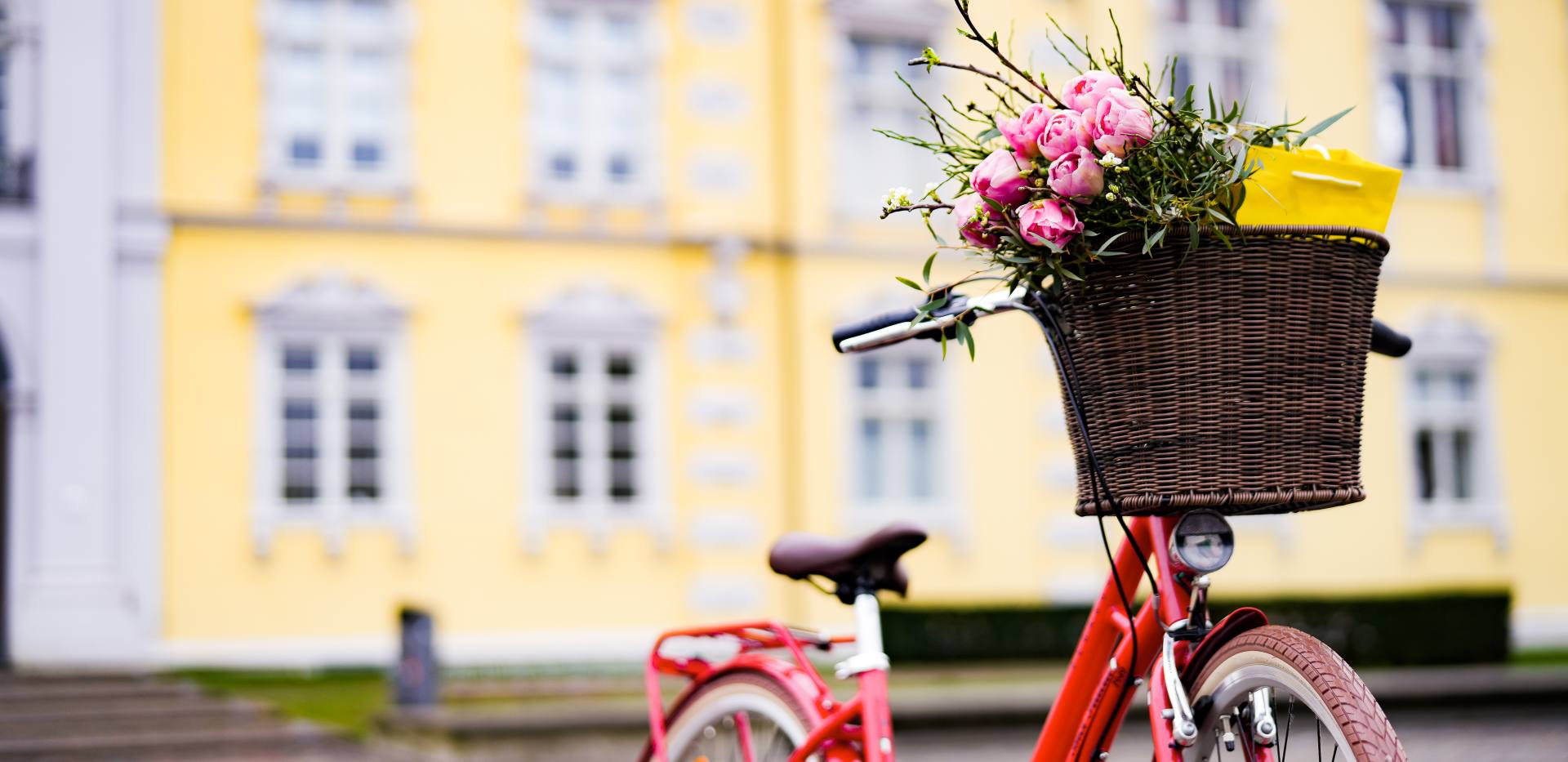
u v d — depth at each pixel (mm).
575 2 16703
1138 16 17594
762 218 16922
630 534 16219
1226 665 2439
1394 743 2131
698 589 16328
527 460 16031
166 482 15023
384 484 15688
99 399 14773
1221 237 2262
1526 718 11141
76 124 14953
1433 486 18438
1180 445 2338
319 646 15148
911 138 2590
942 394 17062
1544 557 18516
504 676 14359
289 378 15555
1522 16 19062
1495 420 18500
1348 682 2213
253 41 15664
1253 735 2402
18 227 14781
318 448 15547
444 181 16125
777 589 16578
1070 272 2408
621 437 16422
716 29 17031
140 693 12281
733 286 16625
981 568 16859
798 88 16891
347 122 16016
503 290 16141
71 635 14414
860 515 16594
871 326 2777
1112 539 9984
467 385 15961
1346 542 17859
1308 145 2461
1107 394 2416
